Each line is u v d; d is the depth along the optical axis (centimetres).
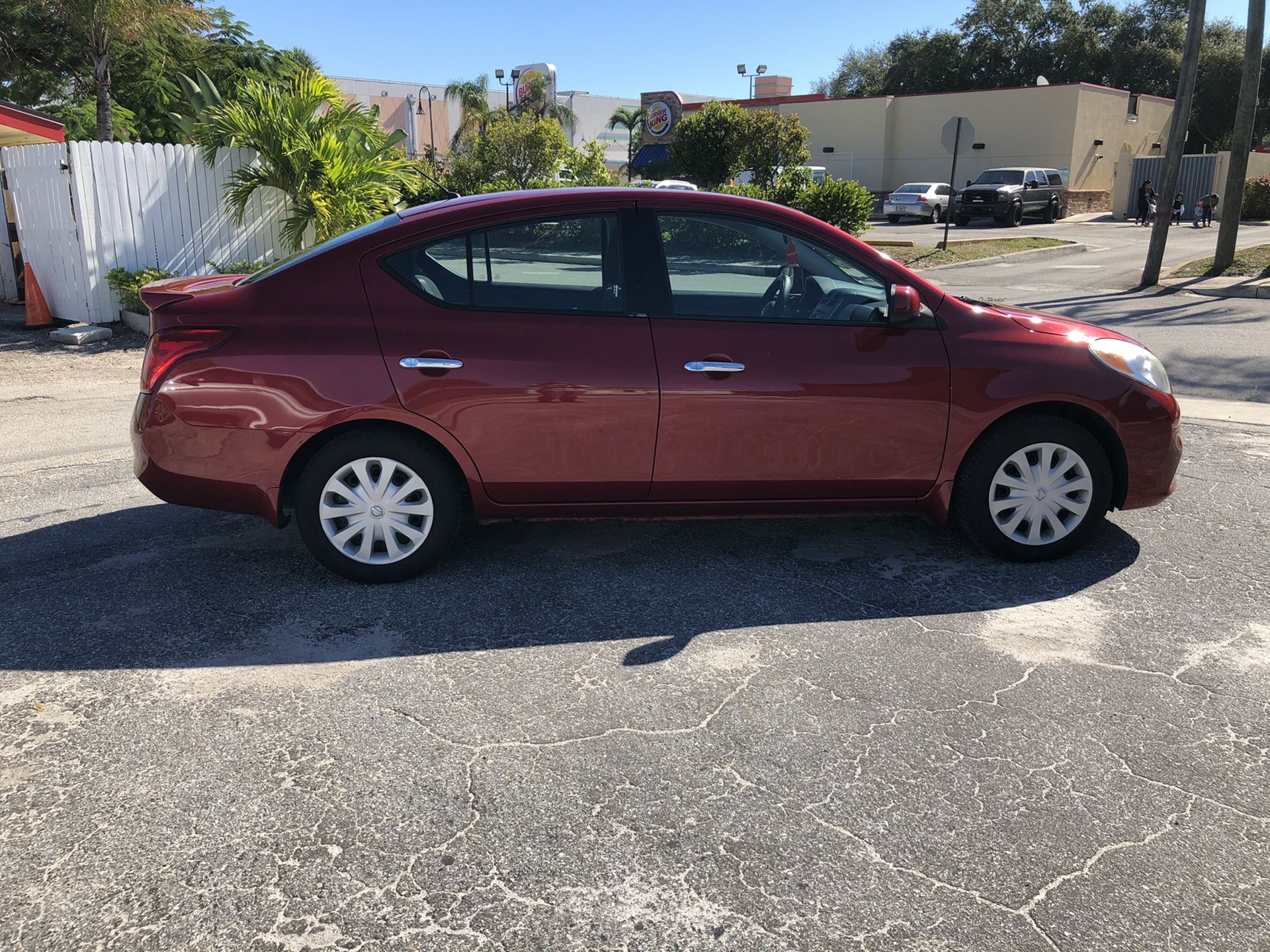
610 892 231
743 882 235
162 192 1127
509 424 390
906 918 223
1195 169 3631
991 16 5272
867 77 6650
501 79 6066
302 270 390
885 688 326
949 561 438
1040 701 317
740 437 400
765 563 436
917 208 3475
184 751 287
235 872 237
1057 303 1420
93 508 512
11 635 361
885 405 404
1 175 1268
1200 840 250
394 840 249
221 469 385
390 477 397
